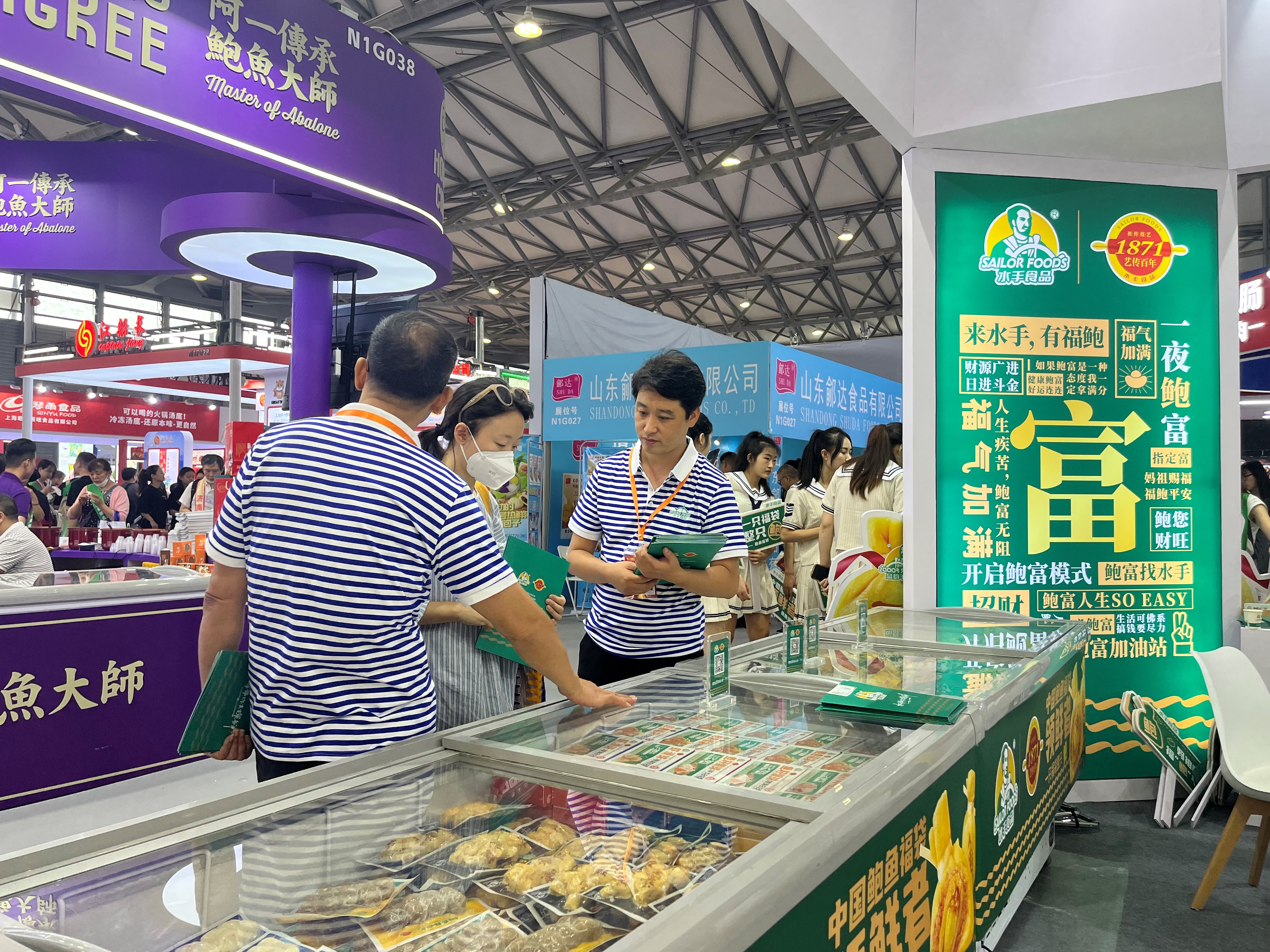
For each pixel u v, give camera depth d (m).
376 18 8.52
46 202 4.38
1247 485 4.34
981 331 3.32
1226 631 3.41
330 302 3.91
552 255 15.70
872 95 2.89
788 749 1.31
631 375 7.68
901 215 12.30
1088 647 3.34
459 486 1.37
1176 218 3.39
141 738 3.34
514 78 9.70
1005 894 1.85
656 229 13.96
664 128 10.34
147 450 12.30
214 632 1.40
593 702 1.49
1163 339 3.38
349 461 1.29
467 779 1.18
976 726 1.53
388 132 3.34
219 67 2.73
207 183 4.36
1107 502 3.36
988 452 3.33
